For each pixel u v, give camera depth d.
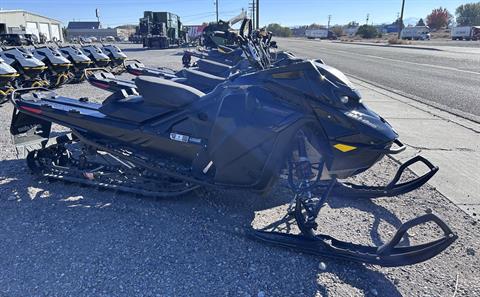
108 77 6.02
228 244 3.08
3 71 7.95
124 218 3.42
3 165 4.53
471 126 6.73
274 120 3.06
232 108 3.19
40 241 3.04
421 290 2.61
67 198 3.78
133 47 35.56
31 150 4.46
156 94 3.62
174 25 36.56
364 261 2.76
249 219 3.48
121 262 2.81
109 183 3.92
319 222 3.44
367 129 3.05
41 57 9.74
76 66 10.91
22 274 2.65
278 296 2.53
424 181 3.62
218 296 2.51
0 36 33.16
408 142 5.74
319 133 3.12
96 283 2.58
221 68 6.42
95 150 4.08
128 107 3.81
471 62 20.36
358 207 3.75
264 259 2.90
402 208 3.73
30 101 4.15
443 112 7.86
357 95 3.20
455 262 2.91
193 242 3.08
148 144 3.73
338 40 69.81
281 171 3.30
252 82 3.28
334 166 3.17
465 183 4.29
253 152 3.16
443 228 2.54
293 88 3.10
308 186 3.05
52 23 61.84
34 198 3.76
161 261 2.83
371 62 20.58
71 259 2.82
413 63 19.92
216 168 3.36
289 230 3.29
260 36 4.32
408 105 8.50
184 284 2.60
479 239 3.20
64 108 4.05
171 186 3.73
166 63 17.33
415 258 2.63
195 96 3.54
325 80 3.08
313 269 2.81
